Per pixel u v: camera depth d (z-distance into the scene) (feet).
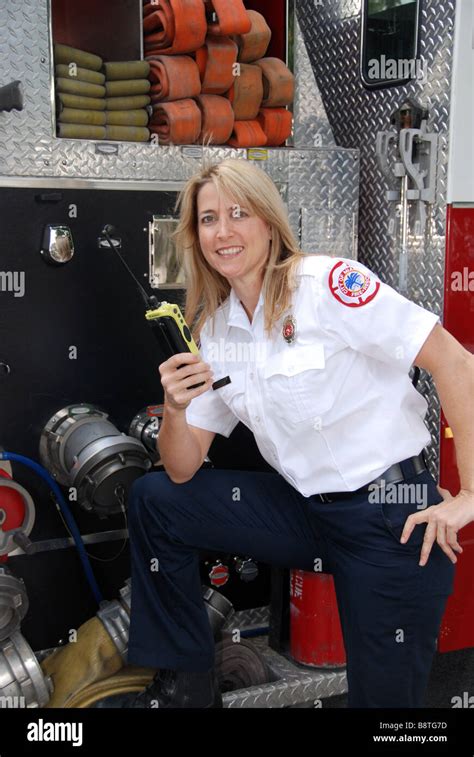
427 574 6.84
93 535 9.52
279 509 7.79
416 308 6.64
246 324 7.28
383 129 10.56
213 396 7.89
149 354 9.64
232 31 9.48
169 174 9.51
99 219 9.12
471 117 9.79
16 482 8.86
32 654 8.23
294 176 10.29
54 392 9.12
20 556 9.15
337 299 6.64
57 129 8.94
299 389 6.79
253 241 6.93
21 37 8.48
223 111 9.77
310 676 9.25
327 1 11.21
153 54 9.75
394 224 10.53
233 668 9.14
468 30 9.56
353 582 6.97
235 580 10.33
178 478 7.79
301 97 10.59
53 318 9.01
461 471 6.81
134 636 8.02
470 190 9.94
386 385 6.92
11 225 8.66
